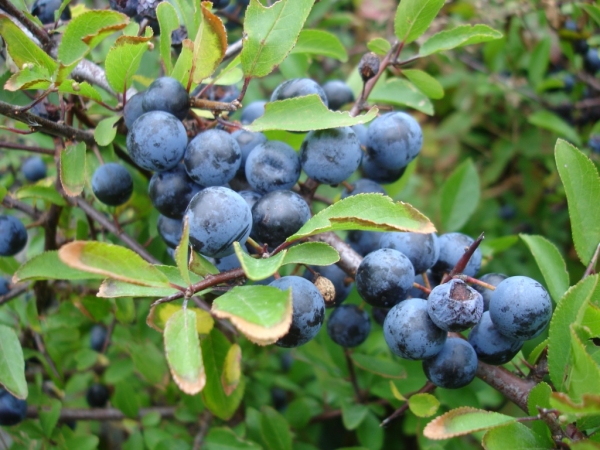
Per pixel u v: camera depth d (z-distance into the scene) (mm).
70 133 175
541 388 137
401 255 151
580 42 282
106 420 244
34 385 227
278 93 170
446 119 395
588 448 125
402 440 289
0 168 293
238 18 252
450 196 251
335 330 179
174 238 171
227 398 189
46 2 205
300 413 237
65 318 233
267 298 127
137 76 202
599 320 139
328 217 140
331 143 159
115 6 195
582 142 314
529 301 142
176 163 159
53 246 221
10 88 152
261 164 160
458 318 138
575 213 163
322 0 285
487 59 326
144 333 244
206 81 182
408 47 352
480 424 129
